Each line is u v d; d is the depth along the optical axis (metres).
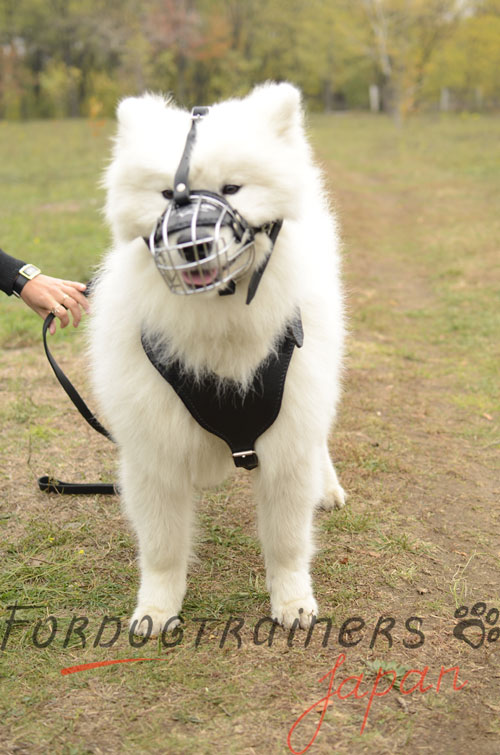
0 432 4.77
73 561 3.40
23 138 32.81
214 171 2.26
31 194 16.56
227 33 52.94
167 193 2.32
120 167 2.42
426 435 5.07
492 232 12.27
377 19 38.22
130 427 2.72
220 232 2.17
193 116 2.48
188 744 2.32
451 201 15.66
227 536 3.68
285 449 2.78
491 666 2.75
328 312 2.87
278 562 3.03
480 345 7.12
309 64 58.41
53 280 3.21
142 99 2.68
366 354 6.80
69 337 6.81
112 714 2.45
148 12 47.91
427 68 37.41
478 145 26.38
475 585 3.30
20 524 3.73
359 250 11.48
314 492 2.93
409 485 4.29
